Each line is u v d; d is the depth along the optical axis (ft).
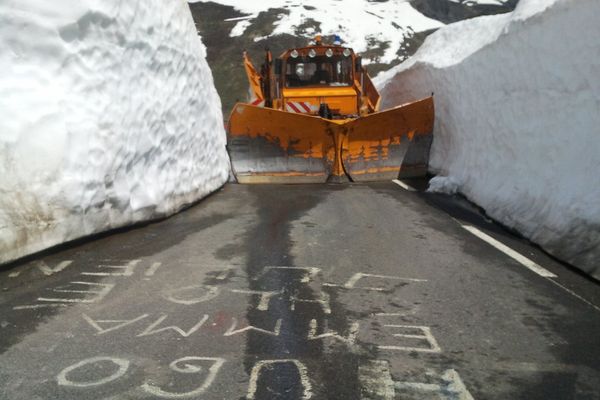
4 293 11.35
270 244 16.28
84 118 14.97
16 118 12.87
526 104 22.40
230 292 11.88
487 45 28.12
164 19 20.66
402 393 7.80
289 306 11.14
